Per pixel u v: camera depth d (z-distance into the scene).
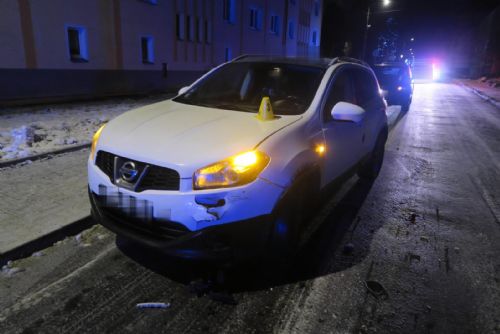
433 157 6.53
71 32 12.45
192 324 2.18
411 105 15.04
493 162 6.27
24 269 2.62
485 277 2.81
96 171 2.56
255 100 3.34
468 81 37.94
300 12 31.48
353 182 4.96
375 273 2.80
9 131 6.38
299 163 2.56
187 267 2.75
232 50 22.06
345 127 3.48
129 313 2.24
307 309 2.36
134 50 14.81
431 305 2.45
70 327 2.11
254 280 2.64
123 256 2.86
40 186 3.89
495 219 3.89
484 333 2.21
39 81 11.20
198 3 18.25
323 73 3.47
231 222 2.23
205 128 2.56
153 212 2.25
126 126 2.72
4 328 2.07
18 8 10.30
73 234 3.13
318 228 3.52
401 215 3.91
